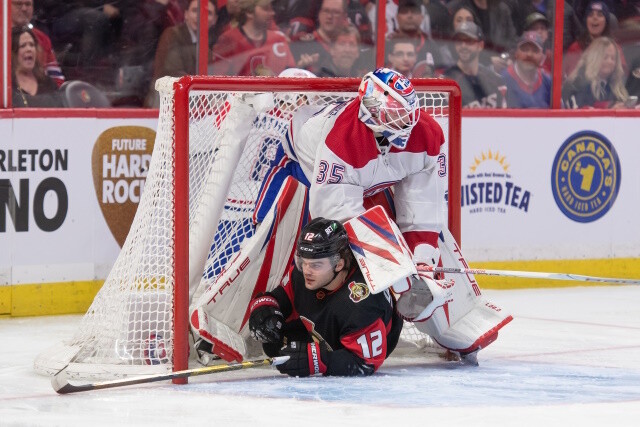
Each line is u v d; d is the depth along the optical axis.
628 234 23.02
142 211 13.28
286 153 13.84
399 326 13.03
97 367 12.58
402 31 21.56
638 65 23.47
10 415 10.59
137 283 12.95
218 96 15.55
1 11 18.11
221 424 10.13
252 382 12.20
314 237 11.98
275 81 12.91
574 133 22.44
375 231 12.48
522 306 19.52
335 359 12.32
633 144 23.00
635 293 21.41
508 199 21.91
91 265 18.69
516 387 12.06
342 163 12.69
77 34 18.97
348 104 12.97
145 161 19.12
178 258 12.26
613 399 11.43
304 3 20.70
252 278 13.20
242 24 20.27
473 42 22.08
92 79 19.22
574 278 12.84
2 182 17.89
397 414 10.55
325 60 21.03
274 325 12.51
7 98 18.28
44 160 18.22
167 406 10.95
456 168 14.54
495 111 21.70
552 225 22.31
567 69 22.86
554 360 14.14
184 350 12.27
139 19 19.47
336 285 12.36
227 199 14.55
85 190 18.58
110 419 10.37
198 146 14.83
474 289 13.83
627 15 23.19
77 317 18.14
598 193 22.70
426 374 12.88
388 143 12.88
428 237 13.26
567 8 22.67
